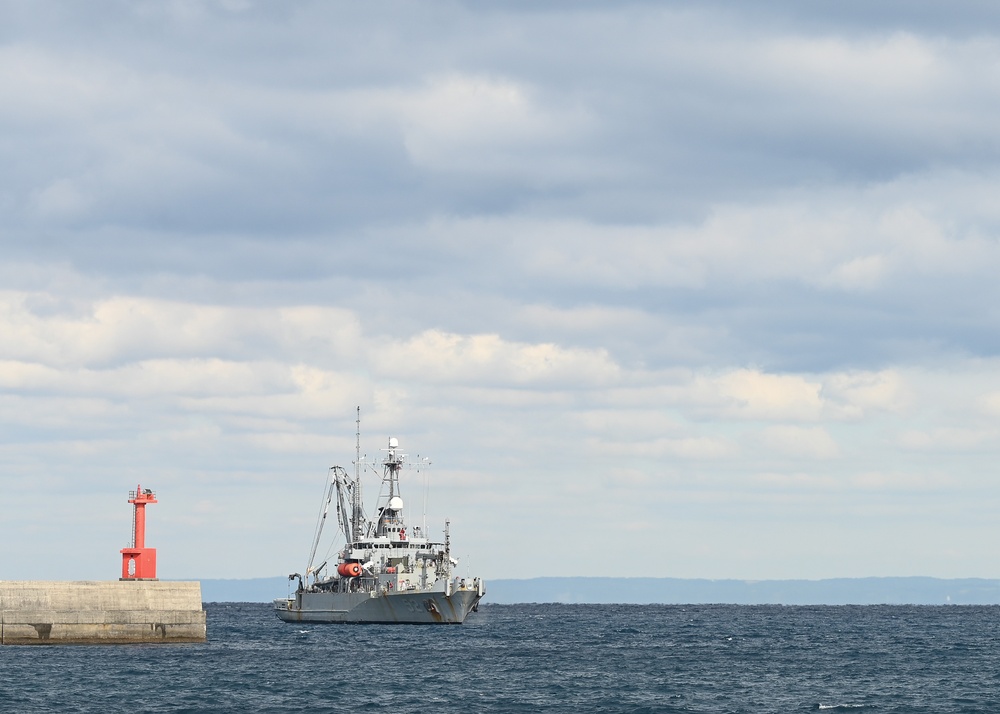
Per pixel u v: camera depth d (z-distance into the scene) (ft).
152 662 444.96
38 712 335.06
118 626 479.00
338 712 350.23
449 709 359.05
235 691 386.11
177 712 343.05
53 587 471.21
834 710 365.20
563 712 355.15
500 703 374.22
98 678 398.42
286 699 373.81
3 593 464.65
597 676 462.19
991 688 432.25
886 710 365.81
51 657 442.91
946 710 366.63
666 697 394.11
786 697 399.44
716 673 483.92
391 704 368.27
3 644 462.19
